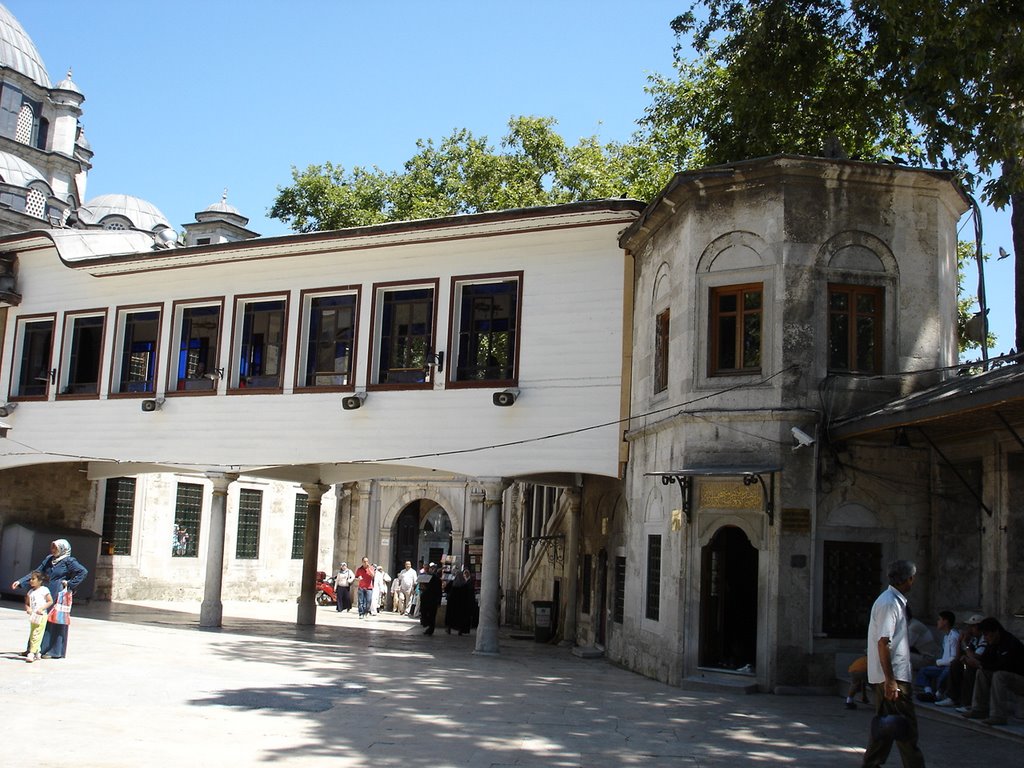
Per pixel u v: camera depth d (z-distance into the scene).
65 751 8.16
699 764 8.79
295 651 17.36
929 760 9.09
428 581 23.83
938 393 12.08
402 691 12.62
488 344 18.94
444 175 34.59
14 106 53.50
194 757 8.17
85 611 23.97
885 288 14.55
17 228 44.41
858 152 19.98
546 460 17.92
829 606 13.89
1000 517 13.09
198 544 31.38
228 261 21.36
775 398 14.12
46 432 23.12
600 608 20.17
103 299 22.97
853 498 14.07
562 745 9.42
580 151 33.75
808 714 11.88
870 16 16.45
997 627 10.73
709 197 15.15
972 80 13.43
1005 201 13.31
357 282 20.16
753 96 18.14
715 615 15.10
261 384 20.97
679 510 14.80
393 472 23.53
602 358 17.83
